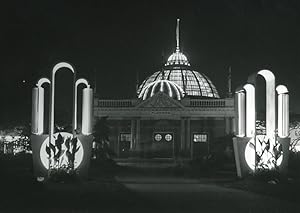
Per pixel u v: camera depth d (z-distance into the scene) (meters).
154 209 19.61
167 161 82.25
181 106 99.75
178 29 124.25
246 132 34.88
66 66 33.81
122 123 101.88
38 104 33.81
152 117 100.44
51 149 32.91
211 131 100.94
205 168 50.56
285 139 35.03
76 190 27.83
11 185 27.34
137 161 82.19
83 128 34.41
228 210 19.38
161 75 120.38
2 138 71.81
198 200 23.41
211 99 101.81
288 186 30.50
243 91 35.12
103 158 59.34
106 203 21.66
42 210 19.14
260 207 20.45
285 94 35.72
